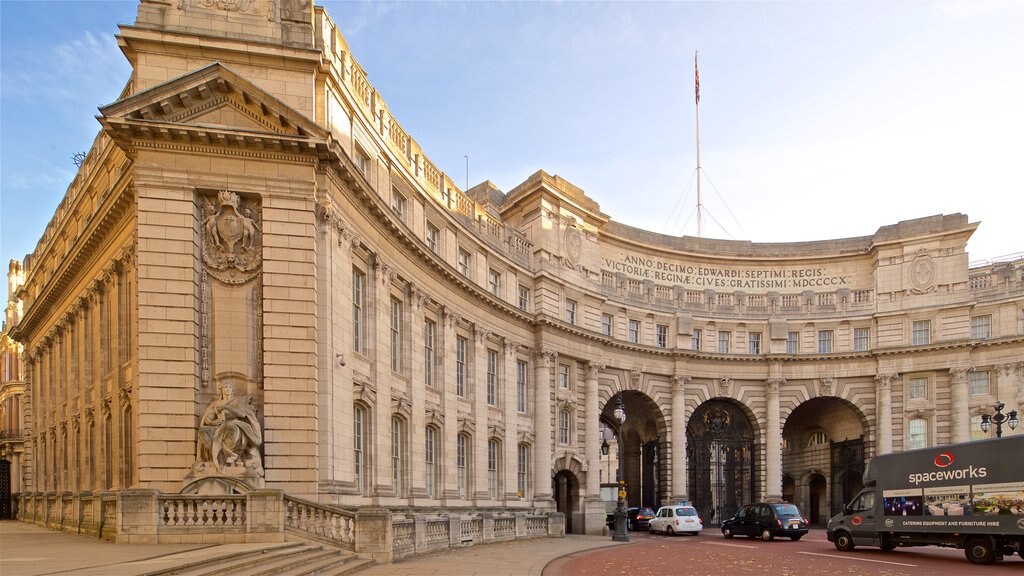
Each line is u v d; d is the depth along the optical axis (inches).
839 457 2449.6
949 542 1072.2
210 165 1000.2
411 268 1328.7
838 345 2327.8
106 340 1357.0
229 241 1002.1
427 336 1417.3
